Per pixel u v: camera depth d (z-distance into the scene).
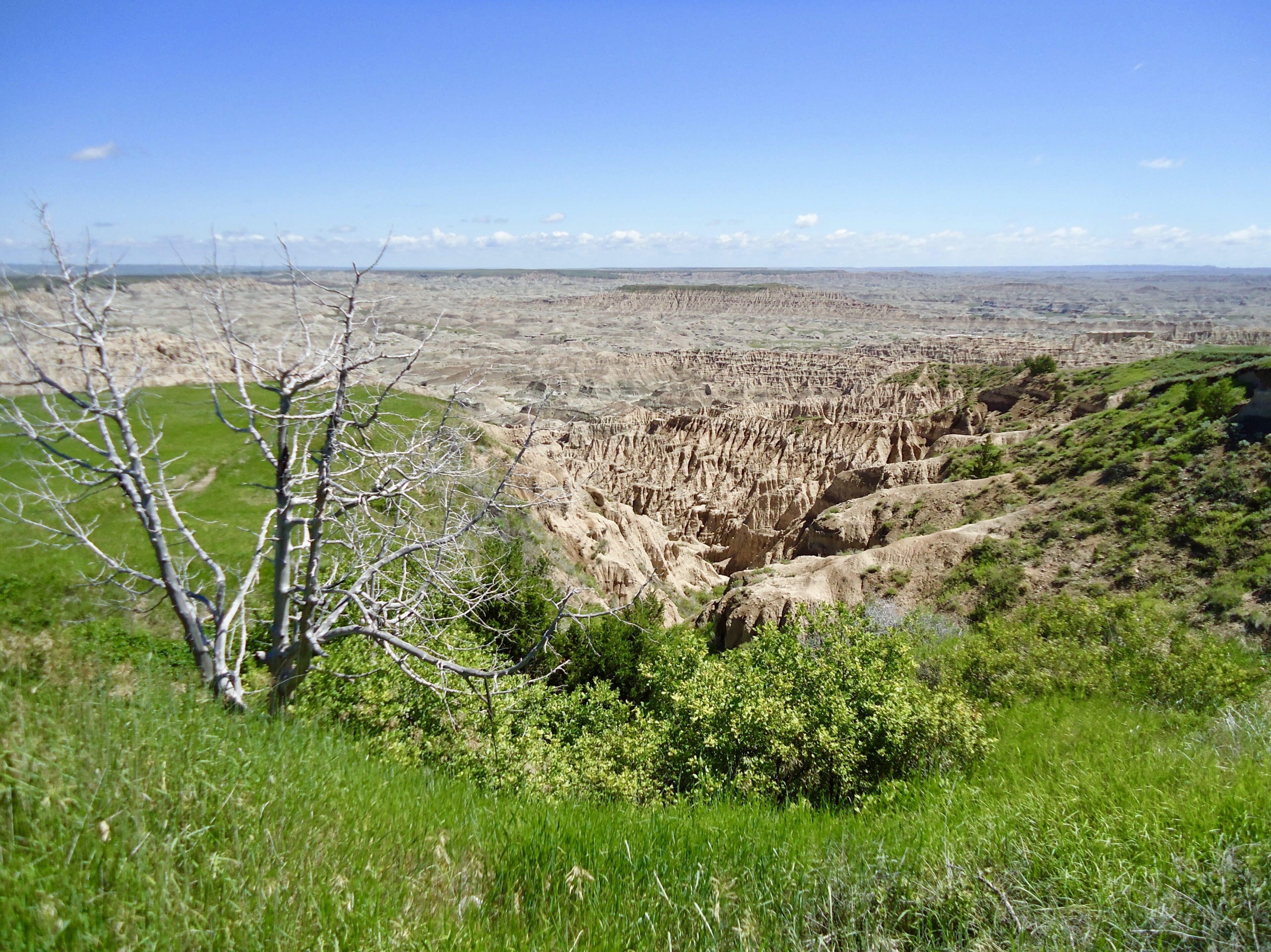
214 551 19.44
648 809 8.86
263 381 9.44
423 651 9.71
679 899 5.20
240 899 4.06
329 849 4.91
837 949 4.97
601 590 33.66
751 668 12.84
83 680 6.16
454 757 10.84
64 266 7.92
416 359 9.47
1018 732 10.75
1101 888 5.07
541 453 50.25
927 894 5.36
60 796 4.14
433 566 10.58
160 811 4.53
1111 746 8.75
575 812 7.08
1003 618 19.58
